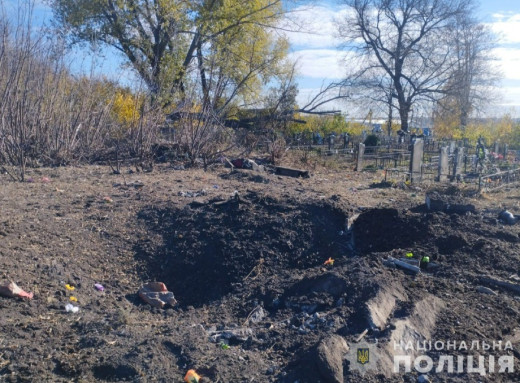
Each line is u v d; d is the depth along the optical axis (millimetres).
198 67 15391
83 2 21219
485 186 13000
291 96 23016
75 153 13586
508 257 6746
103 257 6902
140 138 13750
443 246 7152
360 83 39781
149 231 7613
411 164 14672
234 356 4434
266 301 5926
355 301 5230
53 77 13039
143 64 19828
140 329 4977
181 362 4344
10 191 9219
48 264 6180
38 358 4281
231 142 17188
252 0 22891
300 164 17391
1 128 11781
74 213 8016
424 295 5414
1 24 11742
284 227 7664
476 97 39875
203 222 7719
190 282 6770
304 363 4121
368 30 39875
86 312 5422
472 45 39562
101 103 14211
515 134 30672
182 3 22375
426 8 38500
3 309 5047
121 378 4098
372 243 7664
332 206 8219
